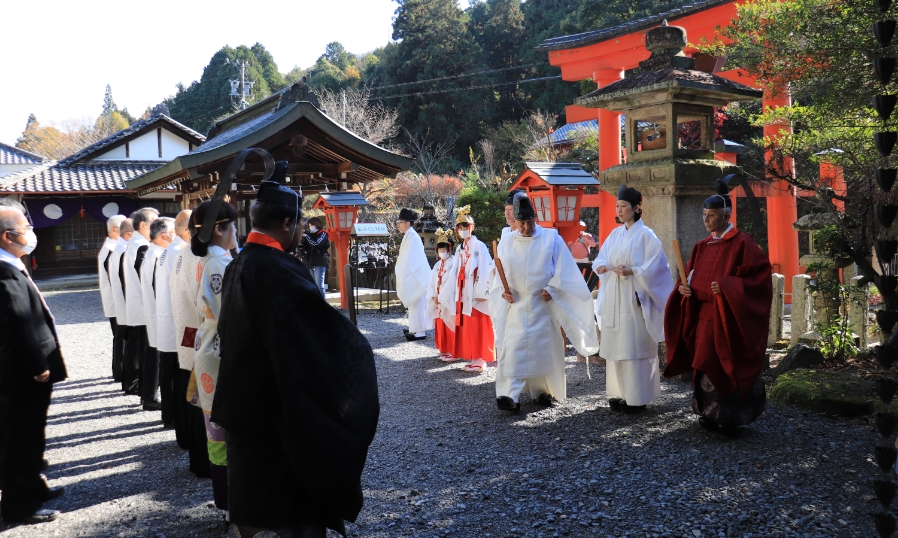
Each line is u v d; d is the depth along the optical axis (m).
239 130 10.17
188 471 4.43
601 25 27.52
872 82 5.46
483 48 44.62
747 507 3.46
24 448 3.66
